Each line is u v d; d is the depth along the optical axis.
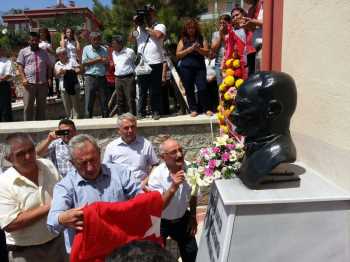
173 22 10.64
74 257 2.14
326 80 2.25
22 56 6.38
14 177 2.74
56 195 2.45
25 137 2.77
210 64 6.26
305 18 2.54
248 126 2.16
